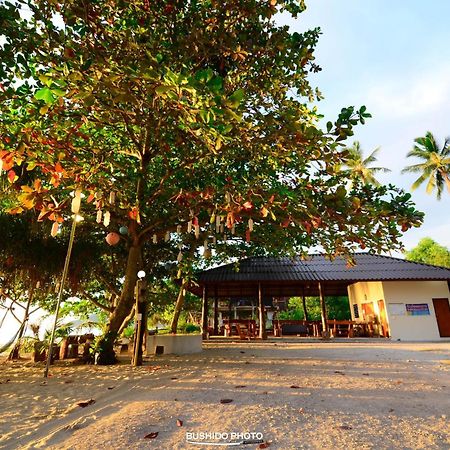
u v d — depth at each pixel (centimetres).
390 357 950
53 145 466
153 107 460
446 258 3462
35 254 964
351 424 371
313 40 619
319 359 919
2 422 400
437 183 3366
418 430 351
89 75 378
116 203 727
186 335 1195
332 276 1759
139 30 566
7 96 451
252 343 1527
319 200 511
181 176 857
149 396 516
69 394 545
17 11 459
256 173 758
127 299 938
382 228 548
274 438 331
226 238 1077
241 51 518
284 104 592
